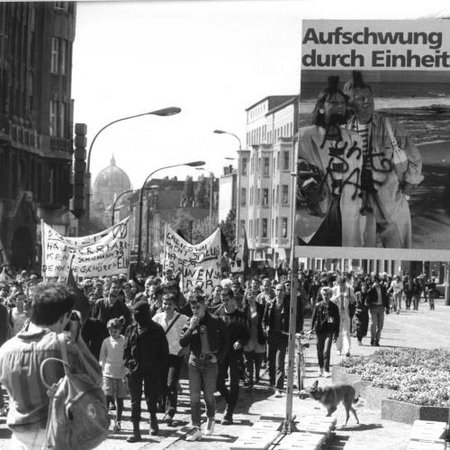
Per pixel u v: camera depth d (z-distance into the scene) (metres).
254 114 127.38
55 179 63.91
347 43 13.05
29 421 6.98
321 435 13.96
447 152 13.04
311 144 13.20
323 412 17.20
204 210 158.00
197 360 14.59
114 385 14.73
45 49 62.12
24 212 57.66
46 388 6.94
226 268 37.19
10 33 56.53
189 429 15.16
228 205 140.88
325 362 23.09
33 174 61.16
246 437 13.62
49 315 6.96
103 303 17.39
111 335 14.76
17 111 57.97
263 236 121.31
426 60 12.98
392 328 41.97
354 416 16.72
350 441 14.73
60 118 63.69
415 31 12.97
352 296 31.50
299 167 13.26
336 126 13.12
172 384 15.62
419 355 22.77
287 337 19.88
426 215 13.09
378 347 30.94
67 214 64.81
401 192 13.14
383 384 18.08
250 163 125.25
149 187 62.47
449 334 38.38
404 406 16.39
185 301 19.55
